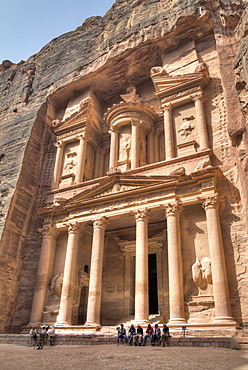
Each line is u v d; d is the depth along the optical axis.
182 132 22.95
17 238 24.97
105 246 25.53
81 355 10.53
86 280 23.78
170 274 17.61
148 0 32.19
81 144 27.47
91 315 18.91
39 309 21.64
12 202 25.33
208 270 17.34
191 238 19.06
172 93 24.67
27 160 28.09
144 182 21.02
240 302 16.20
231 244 17.70
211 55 25.67
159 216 21.94
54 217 24.52
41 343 14.22
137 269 18.72
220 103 22.78
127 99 27.81
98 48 32.31
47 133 31.14
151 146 26.25
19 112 33.25
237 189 18.94
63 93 32.53
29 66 38.31
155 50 28.58
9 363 9.03
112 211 21.61
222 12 26.02
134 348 12.66
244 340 12.43
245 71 17.91
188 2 27.41
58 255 23.86
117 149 26.03
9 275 23.53
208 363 8.17
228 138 21.12
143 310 17.50
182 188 19.91
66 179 26.78
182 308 16.88
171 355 9.87
